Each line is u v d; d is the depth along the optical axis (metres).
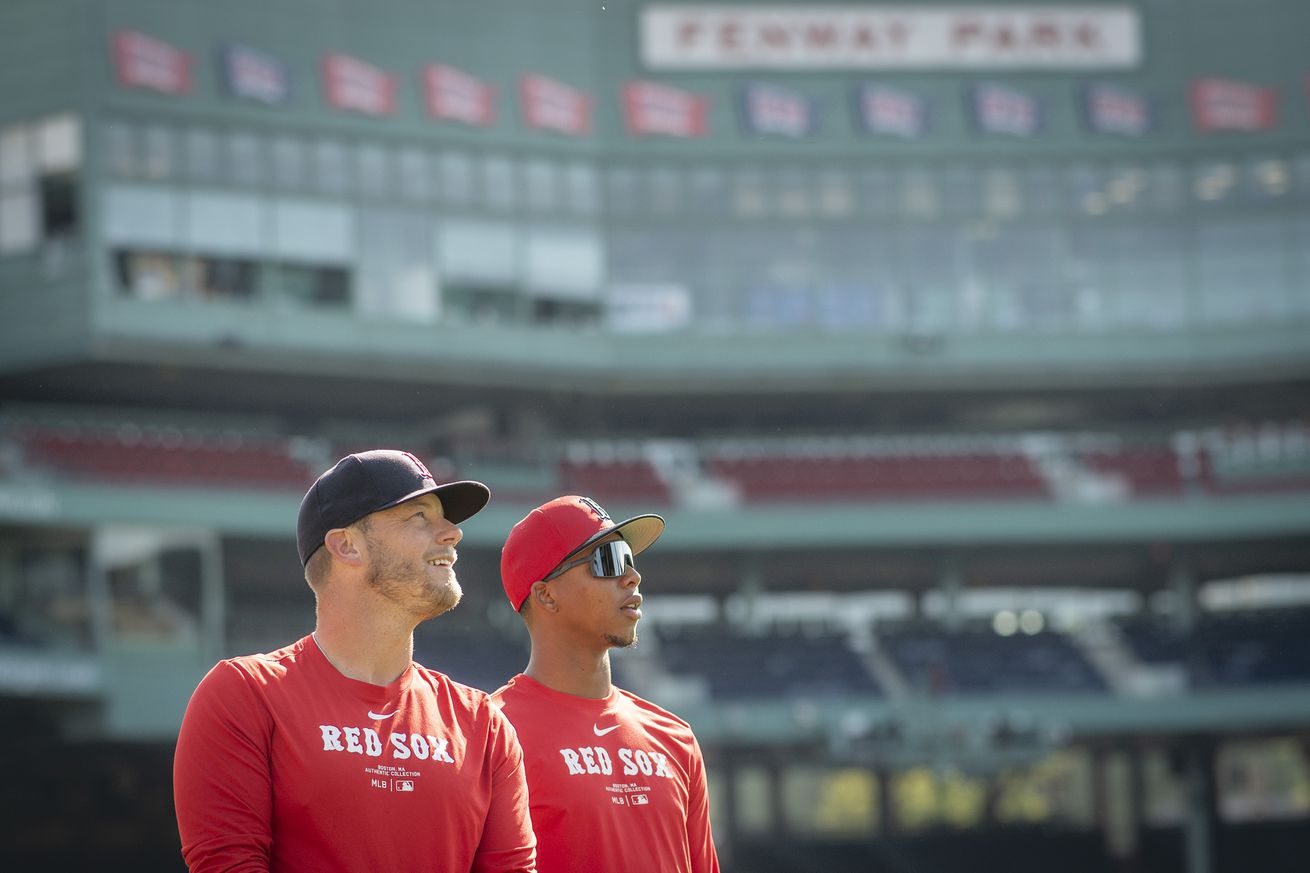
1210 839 30.41
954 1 30.75
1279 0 30.72
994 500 30.42
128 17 26.45
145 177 26.41
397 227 28.39
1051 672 29.48
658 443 32.47
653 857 4.14
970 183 30.73
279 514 26.66
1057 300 30.58
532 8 29.64
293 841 3.39
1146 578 33.47
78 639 24.22
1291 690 28.78
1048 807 30.27
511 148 29.36
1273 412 32.81
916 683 29.14
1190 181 30.77
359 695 3.49
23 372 26.73
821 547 30.78
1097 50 30.91
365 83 28.33
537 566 4.22
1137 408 32.88
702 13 30.36
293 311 27.36
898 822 29.69
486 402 30.83
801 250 30.33
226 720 3.38
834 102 30.61
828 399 31.56
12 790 25.62
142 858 26.36
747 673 29.11
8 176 26.36
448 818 3.47
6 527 24.38
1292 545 31.78
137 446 27.48
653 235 30.00
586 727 4.21
